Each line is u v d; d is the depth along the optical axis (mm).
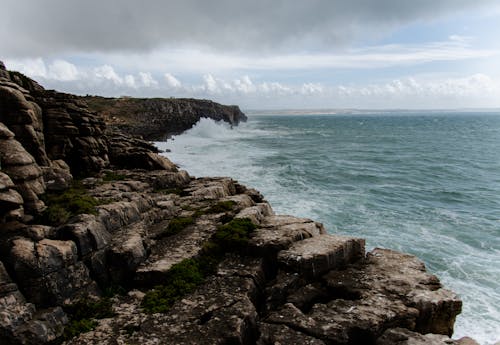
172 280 12438
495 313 16391
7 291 9898
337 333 10094
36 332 9508
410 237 24578
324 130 137625
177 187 25391
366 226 26375
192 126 110438
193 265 13227
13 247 10711
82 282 11625
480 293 18000
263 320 10930
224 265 13531
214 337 9734
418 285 12523
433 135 117562
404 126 176000
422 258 21547
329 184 39781
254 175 41969
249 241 14227
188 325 10250
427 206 32438
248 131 121812
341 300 11766
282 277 12734
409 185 41094
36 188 14703
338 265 13828
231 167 45938
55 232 12305
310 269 12961
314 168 48781
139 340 9688
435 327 11672
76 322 10461
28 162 14508
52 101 24578
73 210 14562
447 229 26406
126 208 15945
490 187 41062
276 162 51438
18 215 12531
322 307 11398
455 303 11656
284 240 14094
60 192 18094
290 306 11422
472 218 29172
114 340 9750
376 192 36844
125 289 12461
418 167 53875
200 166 45688
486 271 20125
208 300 11406
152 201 18875
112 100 101688
